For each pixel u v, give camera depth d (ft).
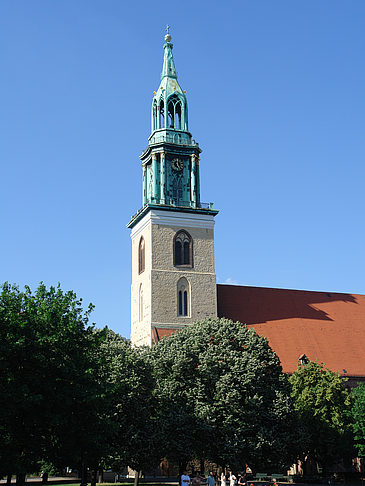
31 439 136.26
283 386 218.38
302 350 294.05
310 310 316.40
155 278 280.72
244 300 308.60
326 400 239.91
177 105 304.91
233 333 225.56
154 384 204.13
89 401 136.26
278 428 208.13
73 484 231.09
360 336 310.65
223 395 203.00
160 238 286.87
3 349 128.77
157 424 196.24
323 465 243.81
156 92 309.01
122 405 188.03
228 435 198.39
